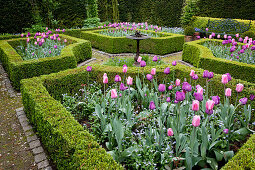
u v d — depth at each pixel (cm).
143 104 345
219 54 687
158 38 960
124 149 247
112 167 176
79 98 386
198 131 253
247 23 1116
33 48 756
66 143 213
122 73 434
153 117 275
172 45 1004
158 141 237
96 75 445
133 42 1017
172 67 455
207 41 875
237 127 286
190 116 286
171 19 1606
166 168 216
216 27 1188
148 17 1747
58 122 250
